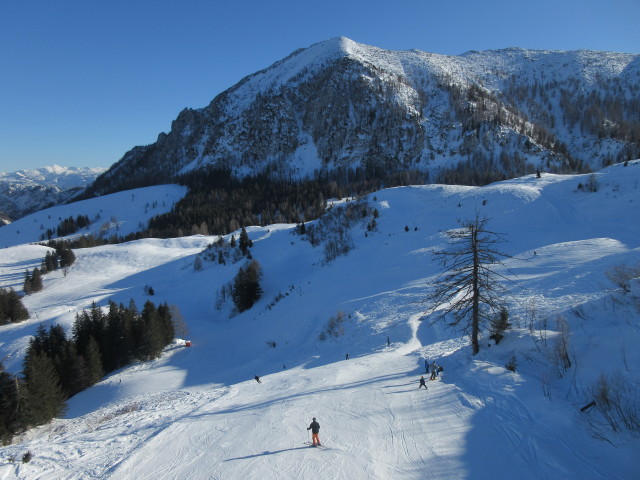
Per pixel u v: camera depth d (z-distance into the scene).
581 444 14.05
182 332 61.59
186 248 130.62
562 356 20.34
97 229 188.88
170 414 24.72
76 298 92.94
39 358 38.88
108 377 48.34
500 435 15.67
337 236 94.94
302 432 18.12
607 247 50.16
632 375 16.31
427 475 13.88
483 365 23.17
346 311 50.88
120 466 16.56
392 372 26.92
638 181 74.31
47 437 25.14
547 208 75.69
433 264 61.03
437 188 107.50
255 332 58.47
